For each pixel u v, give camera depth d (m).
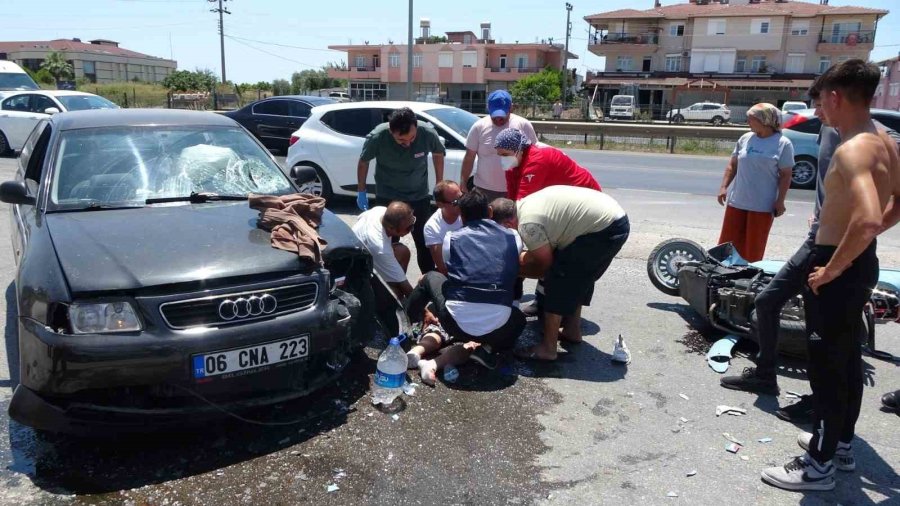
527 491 2.93
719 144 21.14
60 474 2.95
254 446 3.21
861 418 3.70
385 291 4.30
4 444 3.17
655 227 8.66
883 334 4.99
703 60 56.53
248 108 15.96
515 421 3.55
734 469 3.16
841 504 2.91
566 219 4.09
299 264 3.36
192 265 3.12
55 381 2.83
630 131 21.17
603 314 5.36
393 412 3.59
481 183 5.68
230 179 4.32
